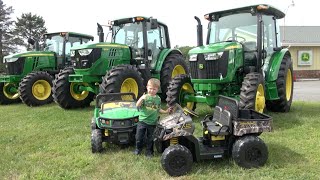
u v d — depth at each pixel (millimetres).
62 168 4680
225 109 4902
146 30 10000
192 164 4453
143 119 5039
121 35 10391
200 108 8867
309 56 27938
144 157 4988
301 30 30422
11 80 12055
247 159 4441
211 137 4688
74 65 9406
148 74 9992
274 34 8359
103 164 4781
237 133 4477
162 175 4309
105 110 5547
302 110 8789
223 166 4559
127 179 4215
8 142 6141
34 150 5598
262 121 4566
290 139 5711
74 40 13273
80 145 5797
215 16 8102
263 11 7602
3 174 4516
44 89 11453
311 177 4113
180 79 7773
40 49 13508
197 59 7152
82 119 8188
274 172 4281
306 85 20516
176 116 4703
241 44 7586
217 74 6957
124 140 5336
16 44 53938
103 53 9336
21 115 9258
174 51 11133
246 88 6758
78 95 10180
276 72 7852
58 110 9844
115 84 8586
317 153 4973
